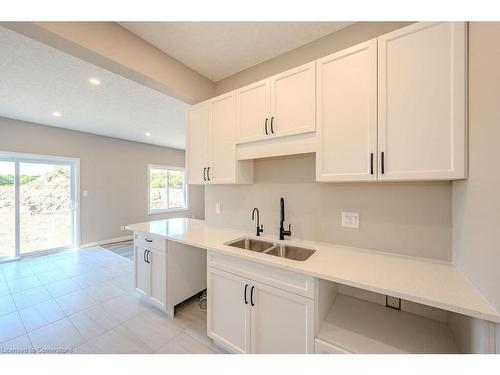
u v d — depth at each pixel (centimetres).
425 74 112
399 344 112
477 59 94
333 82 140
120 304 234
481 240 91
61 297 249
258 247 196
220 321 162
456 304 86
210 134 210
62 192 434
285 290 130
